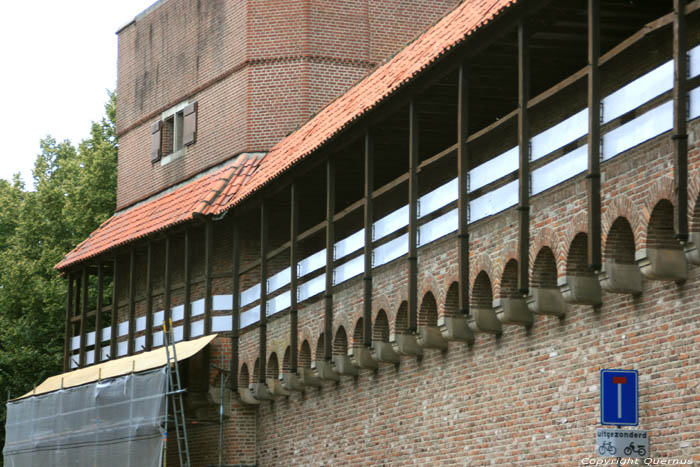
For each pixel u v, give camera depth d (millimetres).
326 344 29656
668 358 18516
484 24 21766
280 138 39656
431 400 26484
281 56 40125
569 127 20875
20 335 53500
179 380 35250
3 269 56531
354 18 40562
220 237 38938
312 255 32406
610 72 20953
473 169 24266
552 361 21859
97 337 43406
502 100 25906
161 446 35562
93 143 61219
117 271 42562
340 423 31125
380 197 30938
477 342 24734
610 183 19516
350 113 28641
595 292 20453
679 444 18078
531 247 21797
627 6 21281
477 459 24312
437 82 24625
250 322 36344
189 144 42844
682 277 18250
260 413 36844
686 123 17234
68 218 55812
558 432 21469
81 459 39781
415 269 25656
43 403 42656
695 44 18453
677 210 17094
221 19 41875
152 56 46000
